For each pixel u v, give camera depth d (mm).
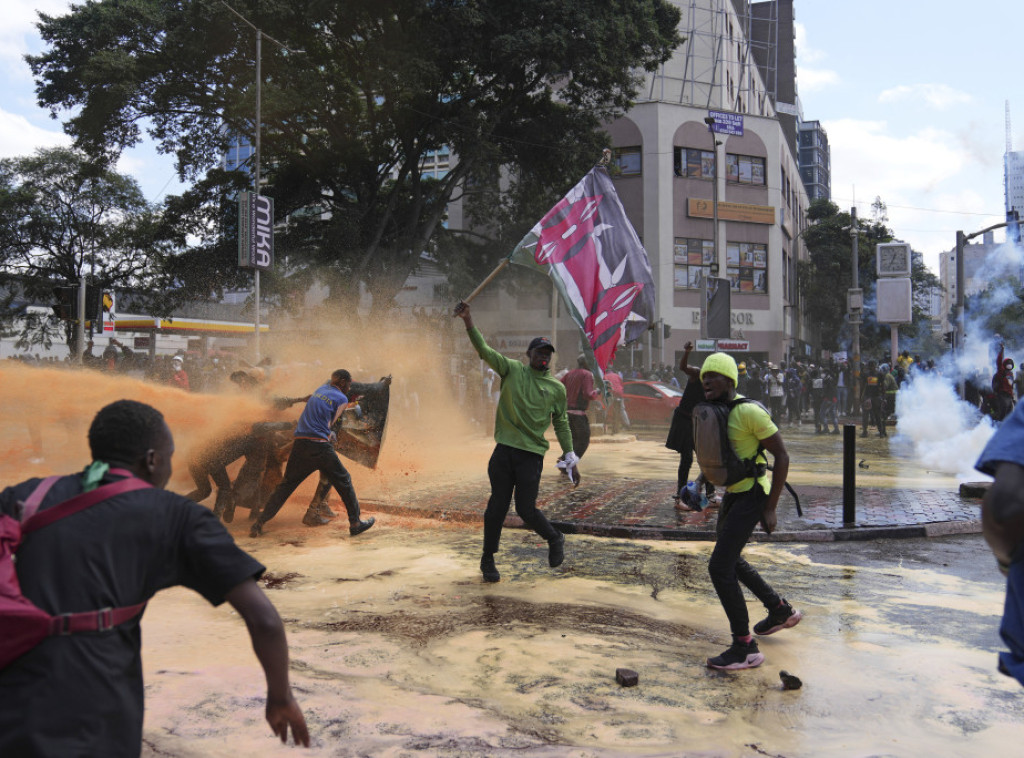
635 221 40812
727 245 41781
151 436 1962
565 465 5891
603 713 3414
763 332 42562
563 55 25141
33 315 37781
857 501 9414
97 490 1798
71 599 1682
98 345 40031
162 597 5242
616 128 41062
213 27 24250
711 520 7938
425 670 3904
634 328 7797
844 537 7418
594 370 7562
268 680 1895
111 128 27938
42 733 1595
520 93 28609
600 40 25484
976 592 5602
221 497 7832
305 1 24516
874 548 7094
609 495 9664
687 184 41000
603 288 7598
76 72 26828
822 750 3102
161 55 26578
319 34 26547
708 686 3771
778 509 8758
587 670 3943
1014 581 1796
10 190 36062
